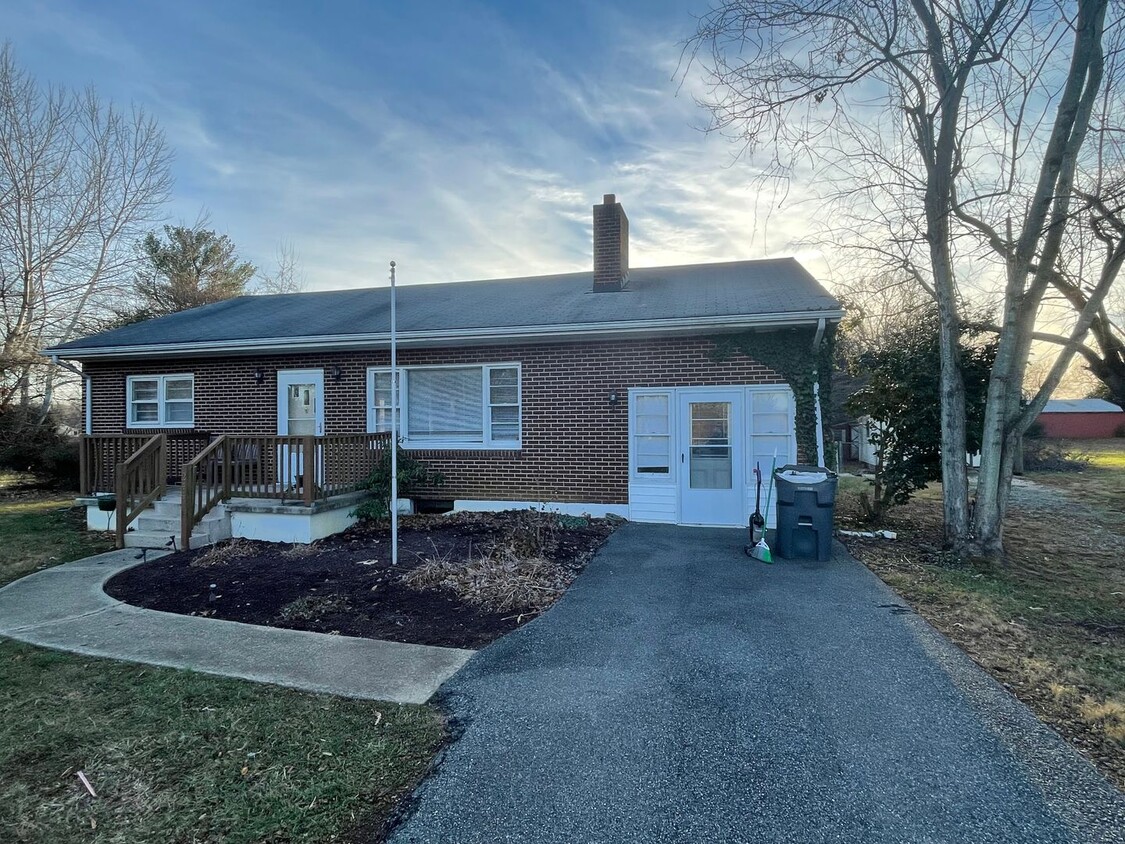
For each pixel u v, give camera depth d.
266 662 4.32
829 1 6.95
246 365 11.28
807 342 8.82
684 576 6.43
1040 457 18.14
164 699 3.74
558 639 4.69
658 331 9.10
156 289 26.75
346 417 10.76
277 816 2.64
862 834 2.50
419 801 2.74
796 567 6.82
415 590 5.93
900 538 8.48
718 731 3.31
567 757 3.07
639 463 9.51
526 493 9.98
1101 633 4.95
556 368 9.83
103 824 2.61
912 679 3.95
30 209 17.77
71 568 7.05
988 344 8.69
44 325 17.97
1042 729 3.33
